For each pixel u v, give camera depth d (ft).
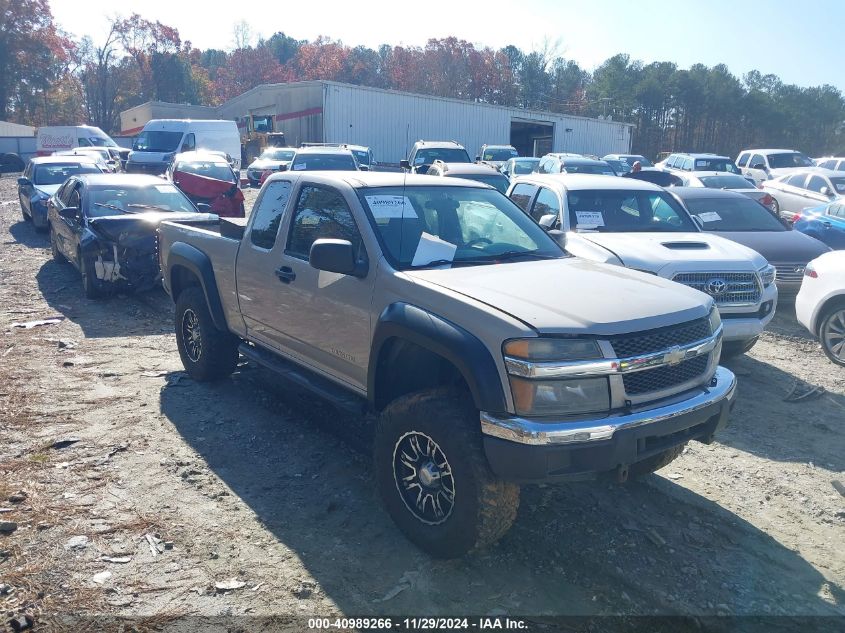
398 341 13.71
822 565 12.91
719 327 13.93
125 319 29.68
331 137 116.16
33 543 12.95
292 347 16.94
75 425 18.30
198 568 12.36
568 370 11.40
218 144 88.07
